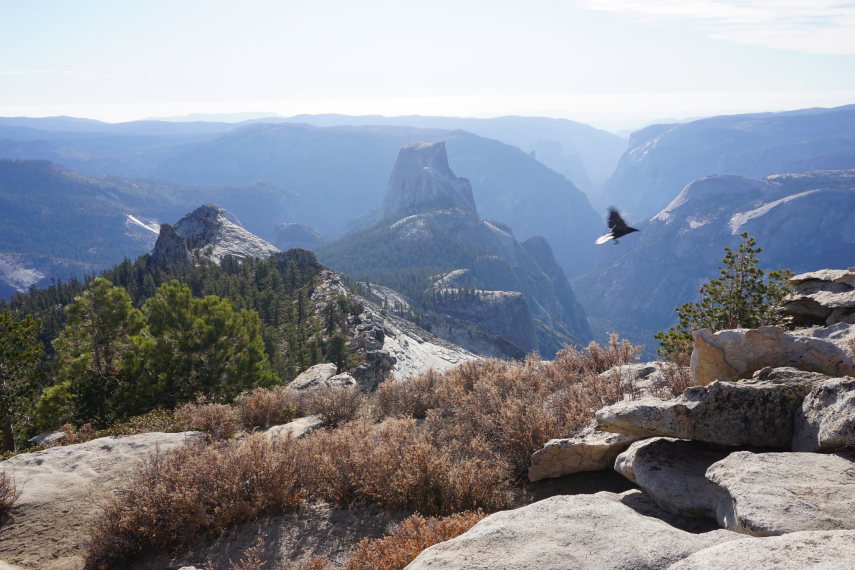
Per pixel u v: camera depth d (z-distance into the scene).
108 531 7.87
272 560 7.12
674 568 3.57
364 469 8.40
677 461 6.08
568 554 4.26
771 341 7.41
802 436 5.55
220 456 8.73
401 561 5.71
